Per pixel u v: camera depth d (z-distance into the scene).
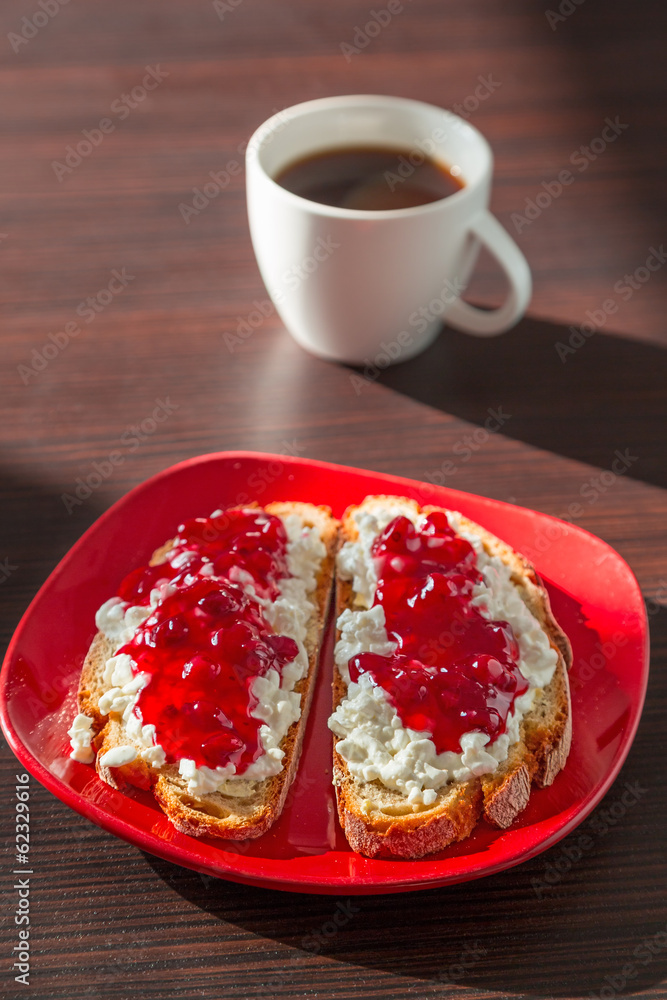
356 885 0.36
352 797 0.38
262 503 0.46
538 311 0.54
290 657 0.40
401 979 0.37
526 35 0.77
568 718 0.40
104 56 0.73
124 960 0.37
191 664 0.39
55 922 0.38
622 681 0.41
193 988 0.37
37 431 0.50
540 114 0.68
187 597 0.40
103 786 0.39
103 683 0.40
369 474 0.45
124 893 0.38
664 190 0.61
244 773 0.38
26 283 0.55
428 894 0.38
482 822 0.38
